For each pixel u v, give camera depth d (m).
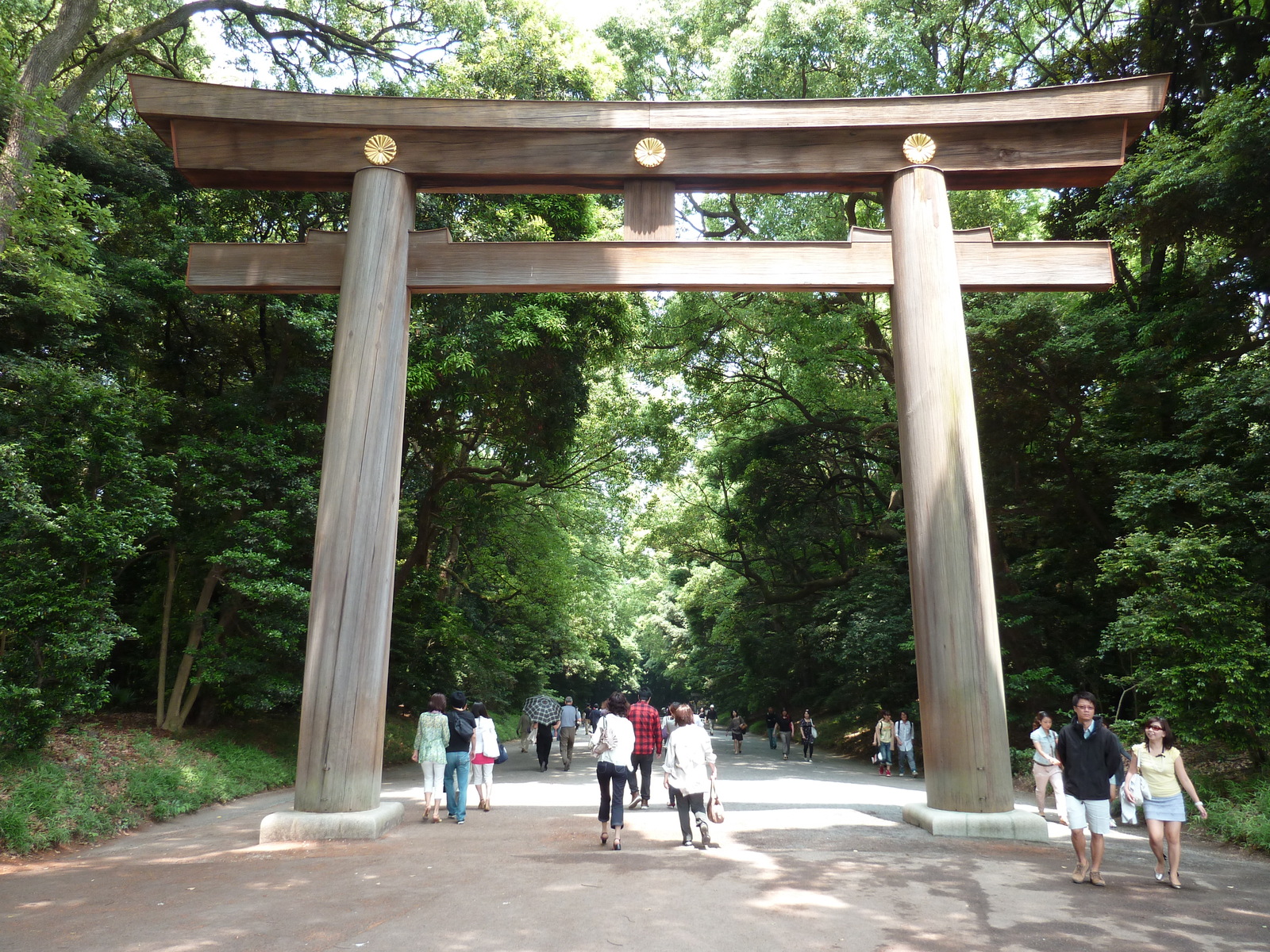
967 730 8.48
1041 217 18.28
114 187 15.61
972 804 8.36
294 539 15.02
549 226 17.50
